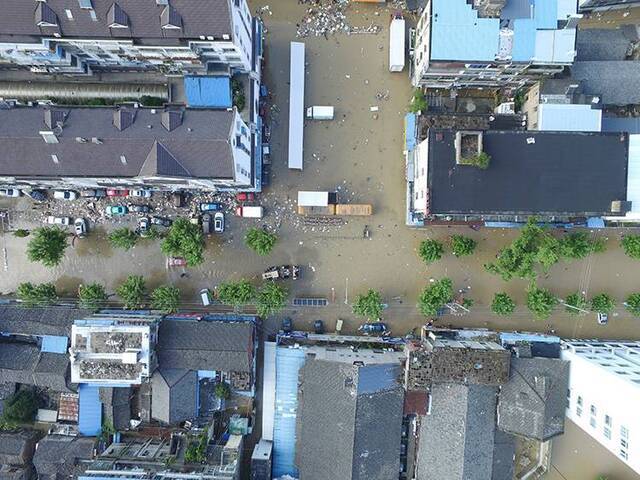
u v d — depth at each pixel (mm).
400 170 56656
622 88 52250
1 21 43844
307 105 56375
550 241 50844
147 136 44438
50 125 44625
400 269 57219
